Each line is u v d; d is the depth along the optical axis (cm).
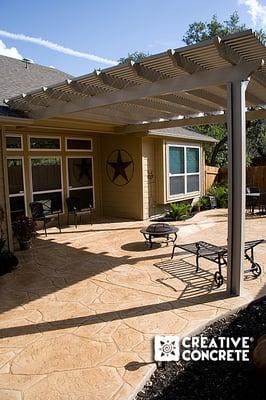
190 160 1250
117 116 852
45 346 351
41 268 610
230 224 455
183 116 860
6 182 689
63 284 528
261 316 409
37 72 1038
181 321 394
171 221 1056
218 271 526
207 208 1313
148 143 1072
